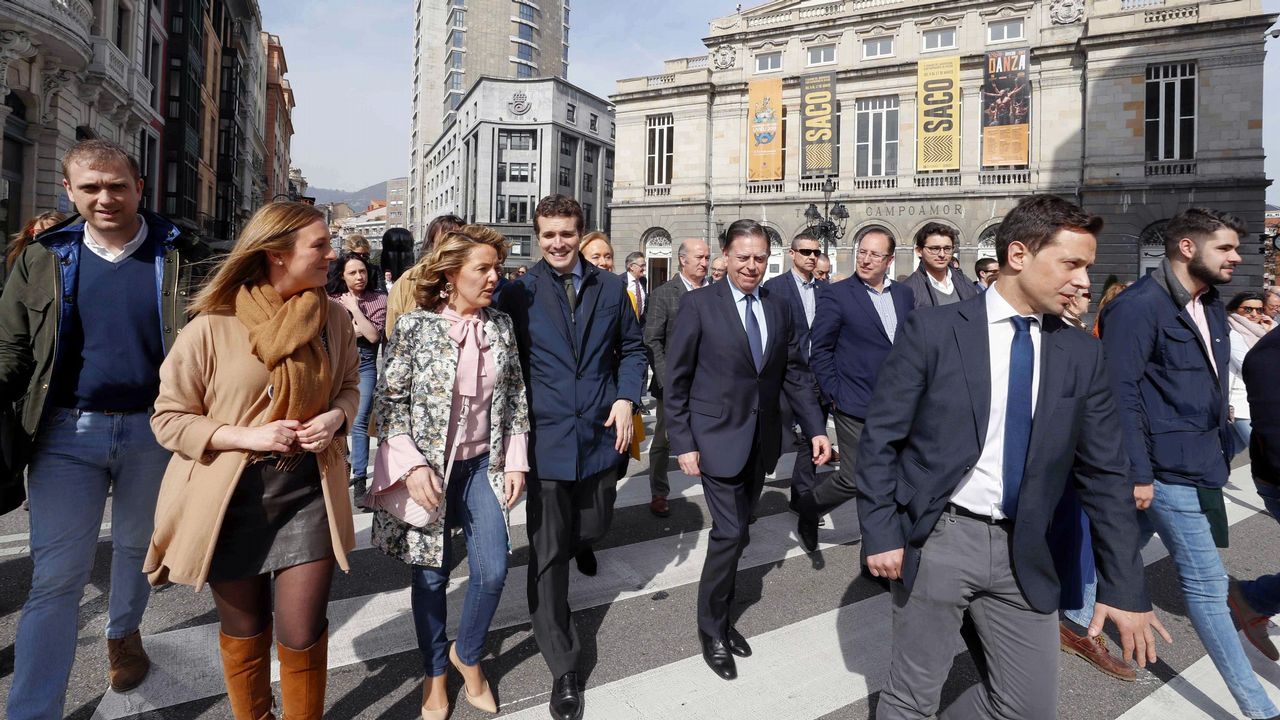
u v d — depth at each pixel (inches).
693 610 140.7
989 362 78.2
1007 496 76.0
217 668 112.7
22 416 89.4
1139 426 108.7
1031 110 955.3
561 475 108.7
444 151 2773.1
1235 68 850.8
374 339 207.2
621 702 106.7
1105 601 74.6
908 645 80.0
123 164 93.2
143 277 99.0
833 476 166.9
